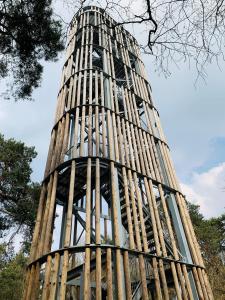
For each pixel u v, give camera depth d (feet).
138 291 33.53
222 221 103.50
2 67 29.50
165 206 40.34
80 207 39.04
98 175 35.29
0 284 75.20
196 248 40.11
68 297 39.60
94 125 44.16
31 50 27.76
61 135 41.73
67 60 57.88
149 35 11.50
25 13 25.27
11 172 65.67
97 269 28.12
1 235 65.00
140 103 57.62
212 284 69.21
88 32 60.13
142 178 41.52
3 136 72.59
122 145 41.78
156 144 50.88
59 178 39.19
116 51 60.75
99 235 30.45
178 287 32.58
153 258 32.78
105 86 50.14
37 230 34.58
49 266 29.09
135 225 34.14
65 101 50.03
